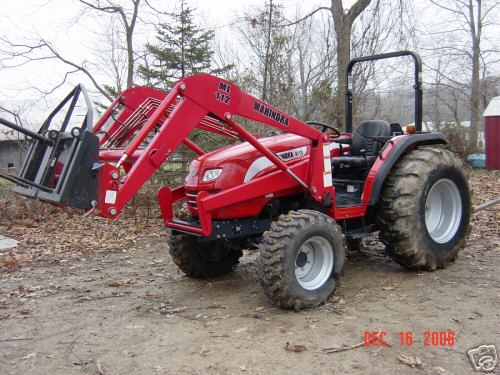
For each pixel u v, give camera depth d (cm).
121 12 1465
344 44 1221
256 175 462
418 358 328
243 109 436
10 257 696
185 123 413
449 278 499
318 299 431
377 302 441
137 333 396
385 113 1602
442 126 1981
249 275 560
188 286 529
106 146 515
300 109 1247
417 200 497
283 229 419
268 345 359
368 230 522
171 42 1394
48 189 370
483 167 1753
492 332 366
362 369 319
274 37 1198
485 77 2228
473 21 2028
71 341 388
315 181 469
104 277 586
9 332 415
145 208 1028
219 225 454
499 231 695
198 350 357
